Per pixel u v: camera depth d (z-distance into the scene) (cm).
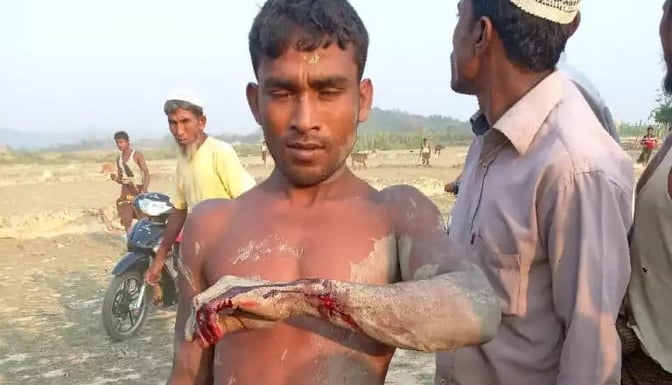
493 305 149
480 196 233
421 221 168
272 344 164
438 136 7412
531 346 222
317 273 164
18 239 1288
